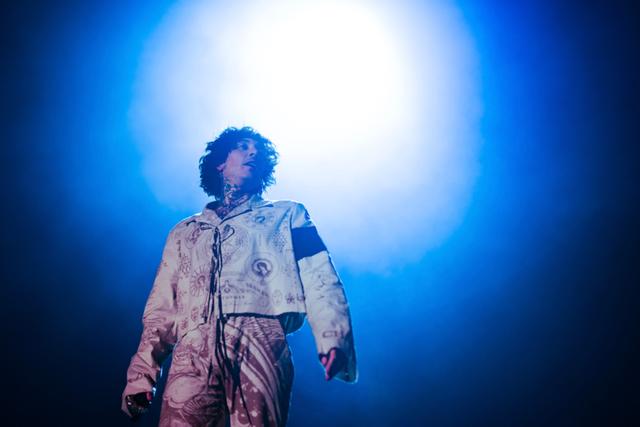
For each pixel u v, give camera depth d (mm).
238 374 2088
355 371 2182
